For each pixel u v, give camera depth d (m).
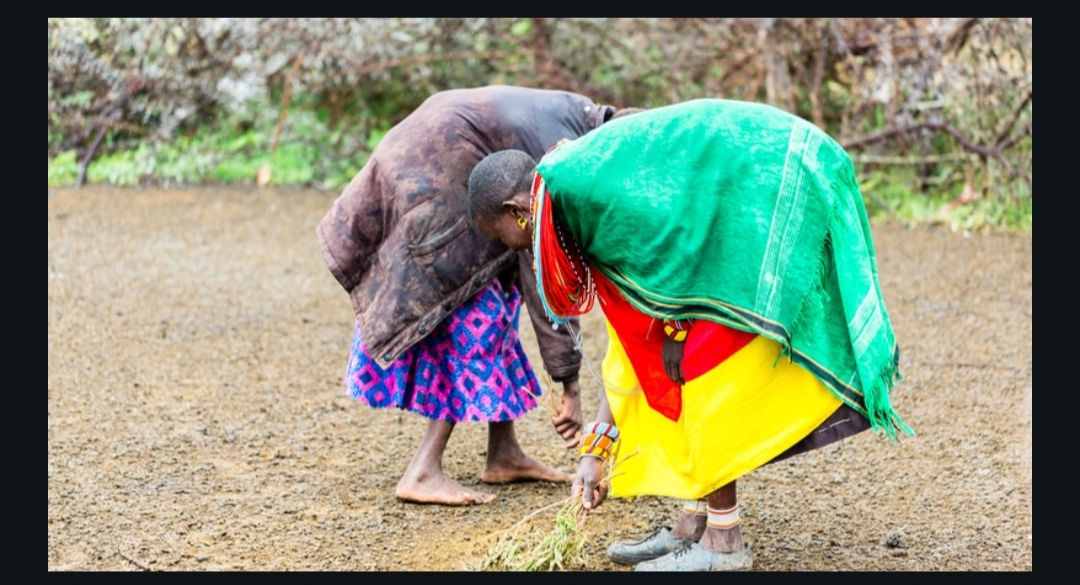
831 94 11.15
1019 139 9.64
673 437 4.09
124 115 12.22
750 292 3.69
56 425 5.67
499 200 3.91
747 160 3.68
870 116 10.77
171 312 7.62
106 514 4.68
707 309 3.74
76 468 5.15
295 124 12.12
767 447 3.84
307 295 8.07
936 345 6.87
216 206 10.84
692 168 3.70
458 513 4.71
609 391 4.17
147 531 4.53
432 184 4.55
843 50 10.39
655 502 4.82
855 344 3.72
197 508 4.75
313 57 11.79
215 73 12.15
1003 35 9.74
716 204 3.68
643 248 3.72
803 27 10.49
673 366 3.97
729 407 3.81
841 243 3.72
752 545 4.35
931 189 10.47
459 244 4.55
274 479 5.07
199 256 9.07
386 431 5.68
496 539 4.45
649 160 3.71
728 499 4.00
